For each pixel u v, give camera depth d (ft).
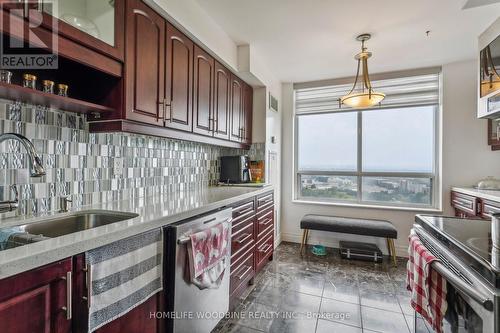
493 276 2.43
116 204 5.22
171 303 4.22
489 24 6.96
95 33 4.05
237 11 6.52
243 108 9.50
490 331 2.32
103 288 3.13
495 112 6.66
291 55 9.12
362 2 6.11
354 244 10.34
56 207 4.40
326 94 11.79
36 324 2.50
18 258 2.33
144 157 6.34
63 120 4.51
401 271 8.80
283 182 12.34
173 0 5.41
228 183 9.59
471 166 9.46
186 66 6.14
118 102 4.49
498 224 2.68
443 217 4.71
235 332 5.56
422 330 4.20
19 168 3.90
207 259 4.83
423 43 8.12
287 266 9.20
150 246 3.89
